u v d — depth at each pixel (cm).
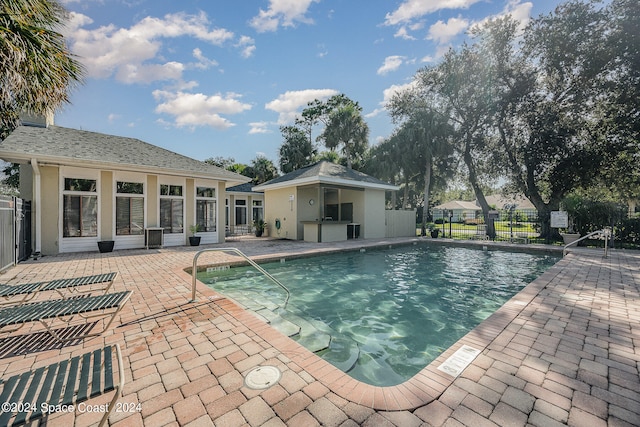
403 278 739
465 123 1834
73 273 636
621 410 193
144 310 397
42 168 898
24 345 295
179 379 233
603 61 1312
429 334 406
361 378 293
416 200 3238
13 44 391
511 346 285
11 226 702
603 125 1432
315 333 388
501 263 943
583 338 302
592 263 761
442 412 192
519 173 1698
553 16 1465
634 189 1546
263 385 224
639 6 1221
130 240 1059
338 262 943
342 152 2473
